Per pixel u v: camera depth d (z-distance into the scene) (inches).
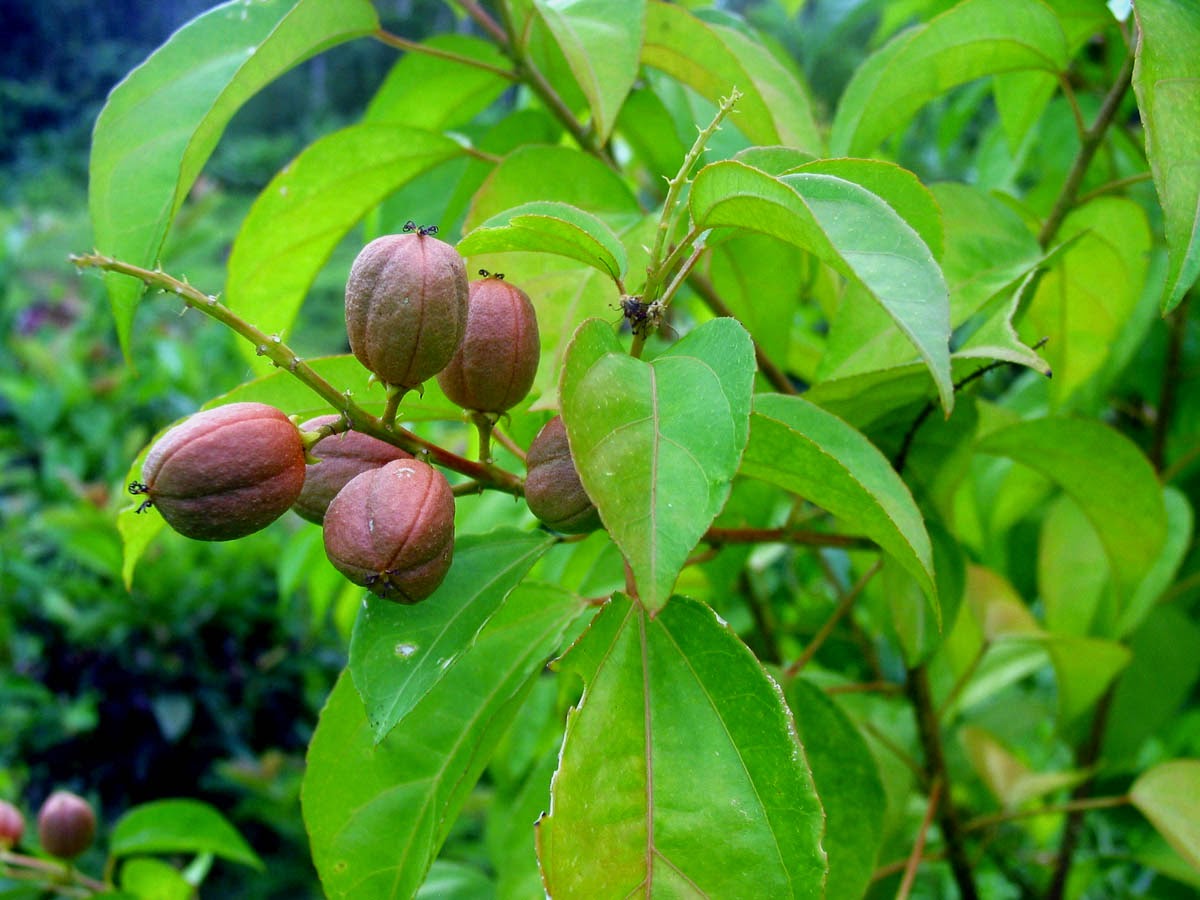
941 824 9.8
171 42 7.8
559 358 7.4
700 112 9.2
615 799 5.4
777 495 9.6
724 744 5.5
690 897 5.2
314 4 7.8
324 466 6.2
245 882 24.4
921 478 8.0
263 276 9.4
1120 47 10.5
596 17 7.7
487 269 7.6
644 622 5.8
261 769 23.2
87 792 25.1
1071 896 12.4
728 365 5.1
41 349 30.9
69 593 25.5
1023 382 12.4
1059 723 10.6
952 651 10.9
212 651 26.0
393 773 6.8
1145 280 9.8
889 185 6.1
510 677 7.0
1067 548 10.4
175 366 30.0
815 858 5.2
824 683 10.7
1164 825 8.8
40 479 29.3
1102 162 11.2
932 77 8.3
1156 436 11.6
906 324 4.8
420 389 6.1
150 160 7.4
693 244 6.3
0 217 55.6
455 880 9.7
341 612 12.6
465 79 10.2
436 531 5.7
